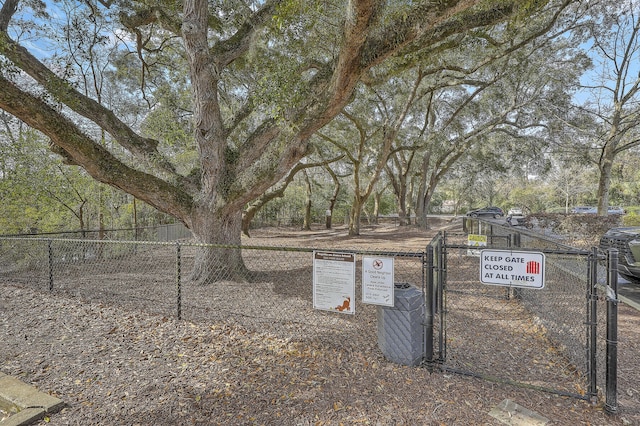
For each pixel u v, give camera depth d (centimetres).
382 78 791
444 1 424
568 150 1686
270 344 389
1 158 1007
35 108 543
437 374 322
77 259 973
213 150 667
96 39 905
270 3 725
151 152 718
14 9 759
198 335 416
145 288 647
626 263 662
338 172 2620
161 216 1986
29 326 450
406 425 247
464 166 2567
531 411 267
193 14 641
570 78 1423
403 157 2484
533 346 396
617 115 1370
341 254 351
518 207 4284
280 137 638
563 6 932
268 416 260
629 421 256
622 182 3108
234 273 718
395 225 2816
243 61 864
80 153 586
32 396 282
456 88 1856
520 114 1725
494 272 314
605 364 277
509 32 865
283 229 2564
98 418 262
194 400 282
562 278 461
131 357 361
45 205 1130
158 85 1282
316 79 622
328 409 267
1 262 898
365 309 518
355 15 389
